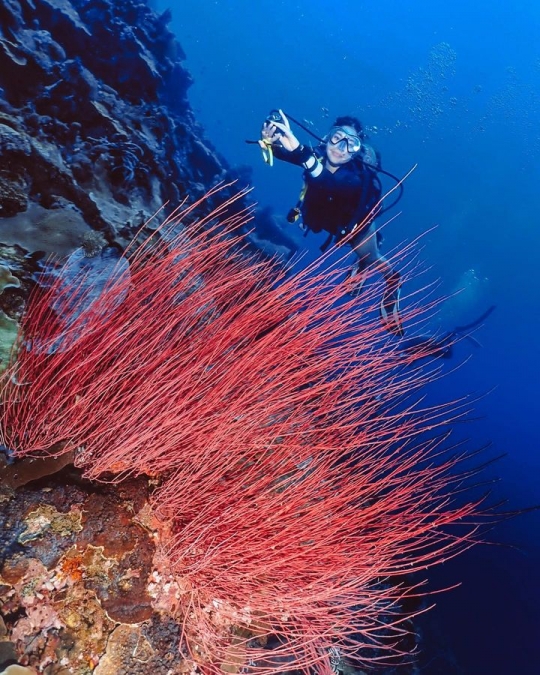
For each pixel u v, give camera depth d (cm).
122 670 189
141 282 253
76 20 563
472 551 865
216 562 210
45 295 245
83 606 191
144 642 198
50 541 193
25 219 287
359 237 585
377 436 248
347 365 252
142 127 538
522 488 1548
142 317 231
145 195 431
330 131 605
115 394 221
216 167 852
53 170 322
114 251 314
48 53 452
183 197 591
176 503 223
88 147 386
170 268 257
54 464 210
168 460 224
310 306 246
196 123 1061
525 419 2828
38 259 276
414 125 3344
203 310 254
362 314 252
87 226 310
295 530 215
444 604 696
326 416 253
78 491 205
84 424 215
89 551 198
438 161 3731
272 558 212
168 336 249
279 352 240
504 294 4153
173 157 613
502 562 880
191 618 215
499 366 3959
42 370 220
